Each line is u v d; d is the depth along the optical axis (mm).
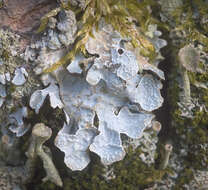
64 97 129
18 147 136
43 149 128
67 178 132
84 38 130
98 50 130
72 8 134
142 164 132
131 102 131
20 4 134
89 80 125
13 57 130
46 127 120
